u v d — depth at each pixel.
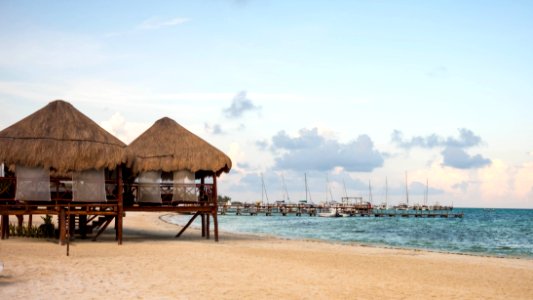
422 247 32.72
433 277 16.83
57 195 21.94
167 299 11.51
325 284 14.41
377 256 22.61
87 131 22.61
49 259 16.72
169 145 25.19
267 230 49.38
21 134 21.41
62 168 21.36
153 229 38.66
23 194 21.25
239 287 13.36
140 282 13.39
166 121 26.42
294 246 26.91
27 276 13.45
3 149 20.69
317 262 19.33
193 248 21.84
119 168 23.12
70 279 13.34
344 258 21.05
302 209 95.69
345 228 57.53
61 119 22.56
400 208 142.62
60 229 21.88
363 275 16.47
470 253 28.27
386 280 15.67
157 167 24.28
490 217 119.75
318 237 41.22
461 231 56.69
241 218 80.88
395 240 39.81
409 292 13.77
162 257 18.55
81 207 22.75
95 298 11.27
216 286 13.34
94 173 22.44
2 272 13.77
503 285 15.80
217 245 24.50
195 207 25.66
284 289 13.38
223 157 25.45
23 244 21.02
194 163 24.78
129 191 24.41
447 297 13.33
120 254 19.08
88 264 16.05
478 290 14.70
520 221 93.62
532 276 17.78
